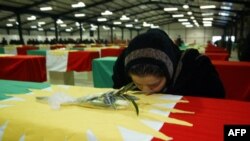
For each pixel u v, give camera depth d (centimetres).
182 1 1677
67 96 108
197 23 3244
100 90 123
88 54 447
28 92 121
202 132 71
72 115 85
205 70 121
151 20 3027
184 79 119
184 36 3406
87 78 575
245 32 1402
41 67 359
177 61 118
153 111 90
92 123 78
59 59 468
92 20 2353
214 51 484
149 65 91
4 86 133
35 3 1430
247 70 208
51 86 135
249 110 90
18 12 1452
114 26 2905
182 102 100
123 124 77
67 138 71
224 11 1808
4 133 80
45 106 96
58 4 1539
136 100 101
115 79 134
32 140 74
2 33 2581
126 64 98
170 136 69
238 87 215
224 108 92
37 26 2697
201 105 96
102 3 1678
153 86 100
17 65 338
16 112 89
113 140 67
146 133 71
